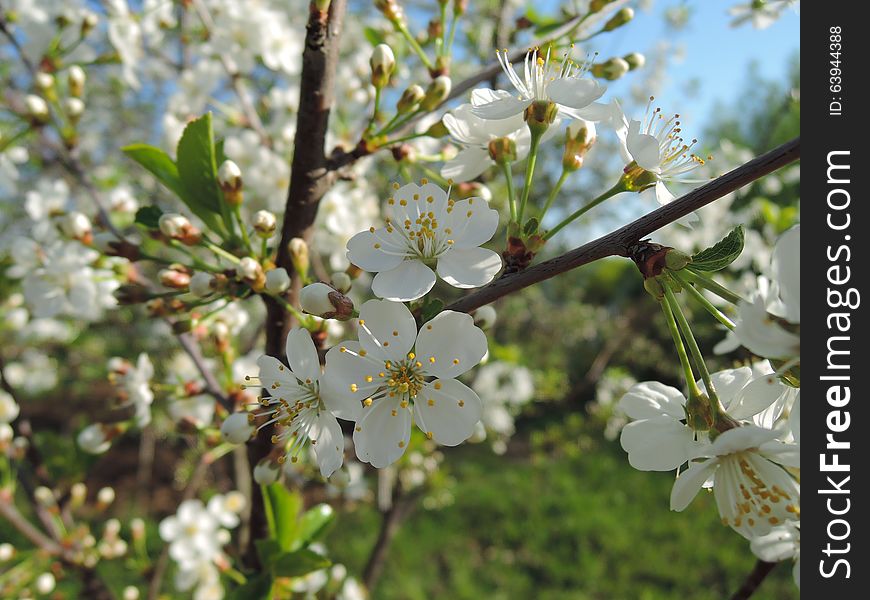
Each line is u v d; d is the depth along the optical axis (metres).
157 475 0.77
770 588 0.54
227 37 0.27
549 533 0.67
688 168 0.14
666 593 0.57
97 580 0.24
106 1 0.24
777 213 0.38
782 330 0.08
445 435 0.11
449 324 0.11
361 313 0.11
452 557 0.63
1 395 0.24
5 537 0.52
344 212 0.25
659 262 0.10
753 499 0.10
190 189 0.14
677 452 0.10
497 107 0.12
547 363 0.94
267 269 0.14
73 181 0.33
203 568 0.26
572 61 0.16
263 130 0.28
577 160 0.13
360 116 0.28
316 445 0.11
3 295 0.29
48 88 0.20
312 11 0.12
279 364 0.11
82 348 0.52
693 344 0.10
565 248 0.71
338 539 0.64
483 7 0.35
